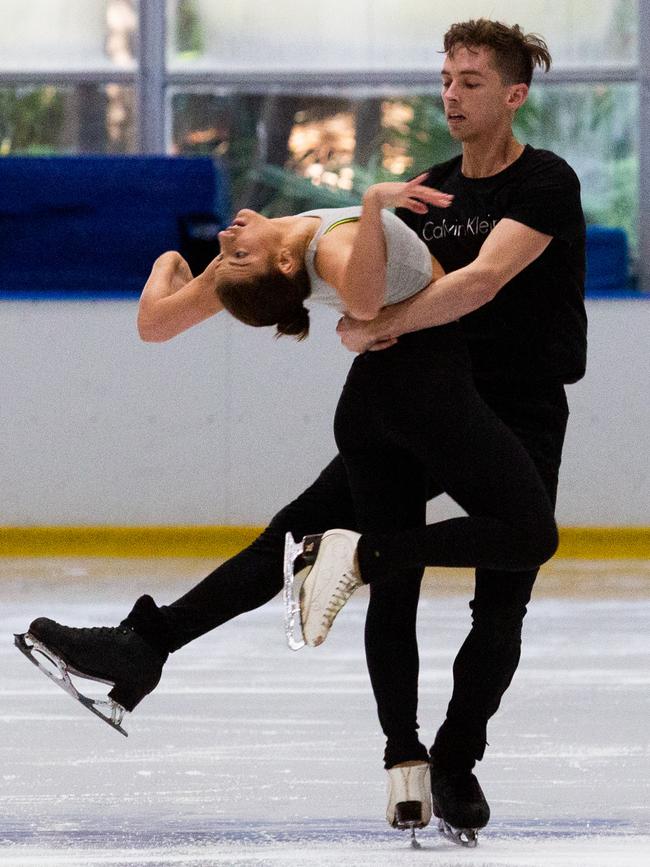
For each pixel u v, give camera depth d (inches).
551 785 428.5
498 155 365.7
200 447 1071.0
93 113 1305.4
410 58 1299.2
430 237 375.9
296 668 625.6
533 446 363.3
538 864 340.5
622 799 411.8
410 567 336.2
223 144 1311.5
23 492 1072.2
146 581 905.5
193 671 618.8
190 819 387.9
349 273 318.0
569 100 1286.9
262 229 336.2
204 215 1120.2
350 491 372.8
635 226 1288.1
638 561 1035.3
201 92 1309.1
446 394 336.2
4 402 1071.6
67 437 1071.0
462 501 339.3
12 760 459.5
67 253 1117.7
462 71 361.4
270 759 461.7
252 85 1306.6
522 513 331.3
